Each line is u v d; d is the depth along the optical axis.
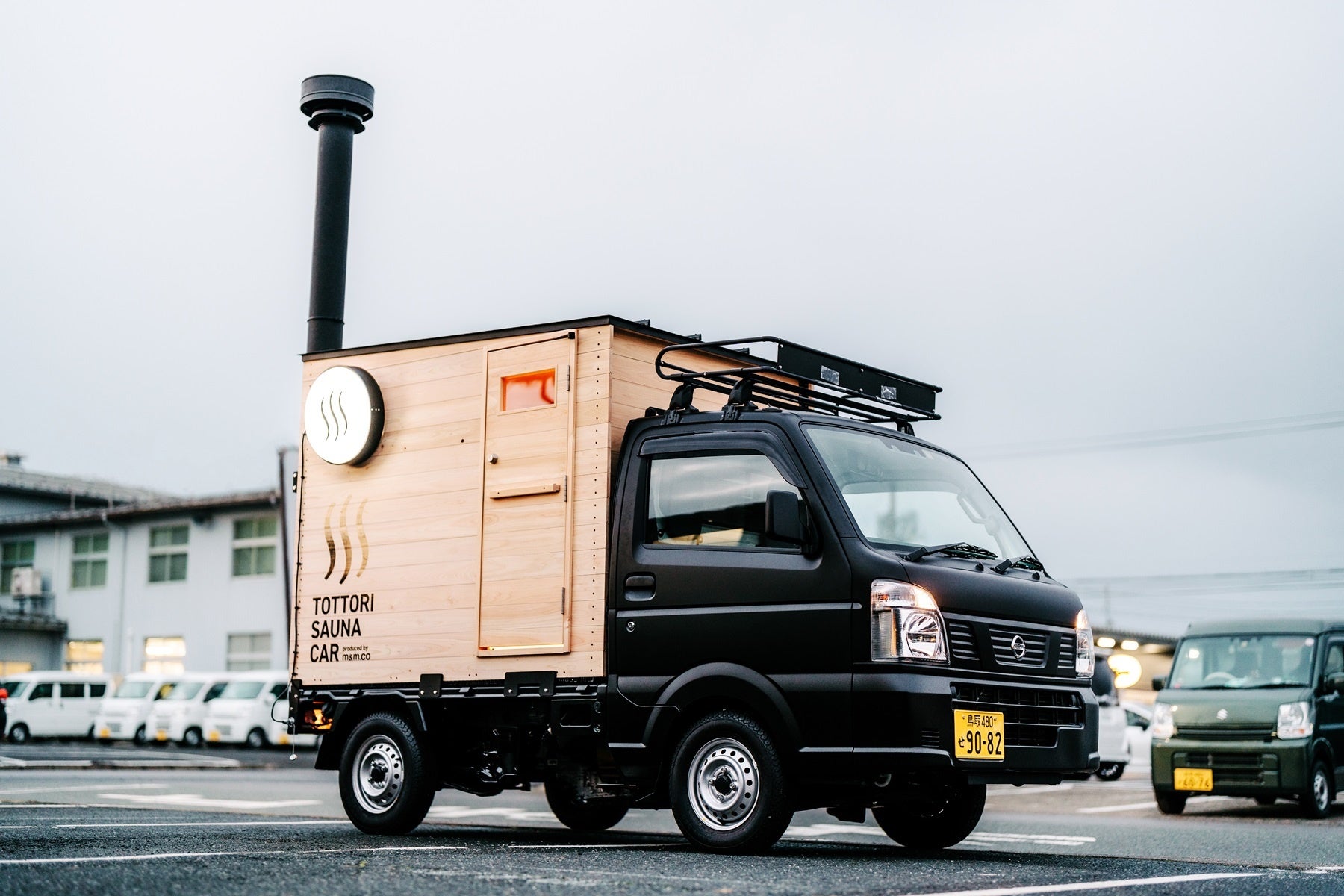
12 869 5.57
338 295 11.49
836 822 13.16
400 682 8.37
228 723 35.16
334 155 11.67
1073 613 7.83
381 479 8.70
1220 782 14.32
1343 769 14.75
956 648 6.95
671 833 9.53
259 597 42.72
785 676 6.93
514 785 8.23
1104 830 11.52
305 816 10.58
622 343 8.02
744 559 7.21
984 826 12.12
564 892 5.08
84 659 46.28
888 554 6.97
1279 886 5.87
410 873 5.68
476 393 8.38
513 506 8.07
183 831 8.32
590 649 7.59
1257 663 15.12
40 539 48.12
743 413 7.62
